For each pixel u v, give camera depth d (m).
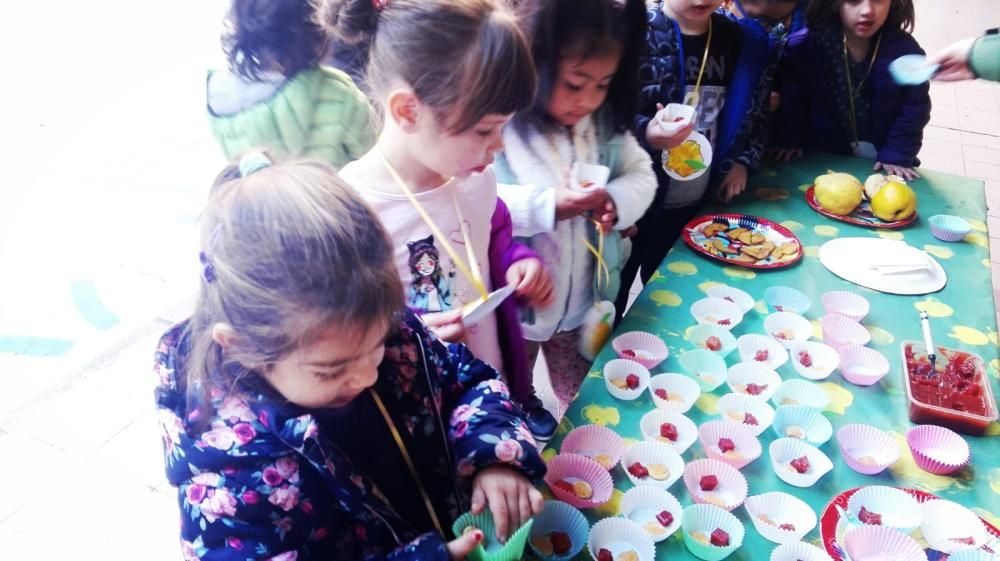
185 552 0.79
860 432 1.20
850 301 1.53
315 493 0.82
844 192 1.84
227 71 1.49
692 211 2.05
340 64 1.36
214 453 0.77
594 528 1.02
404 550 0.83
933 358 1.33
